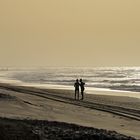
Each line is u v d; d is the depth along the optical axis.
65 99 47.53
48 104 38.72
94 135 18.52
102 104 42.22
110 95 62.06
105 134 19.34
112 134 19.89
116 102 47.09
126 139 18.88
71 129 20.58
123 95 62.66
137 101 49.59
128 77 171.75
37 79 146.00
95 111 34.53
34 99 44.06
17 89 67.50
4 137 15.22
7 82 117.75
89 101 46.31
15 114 28.41
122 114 32.56
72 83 113.19
